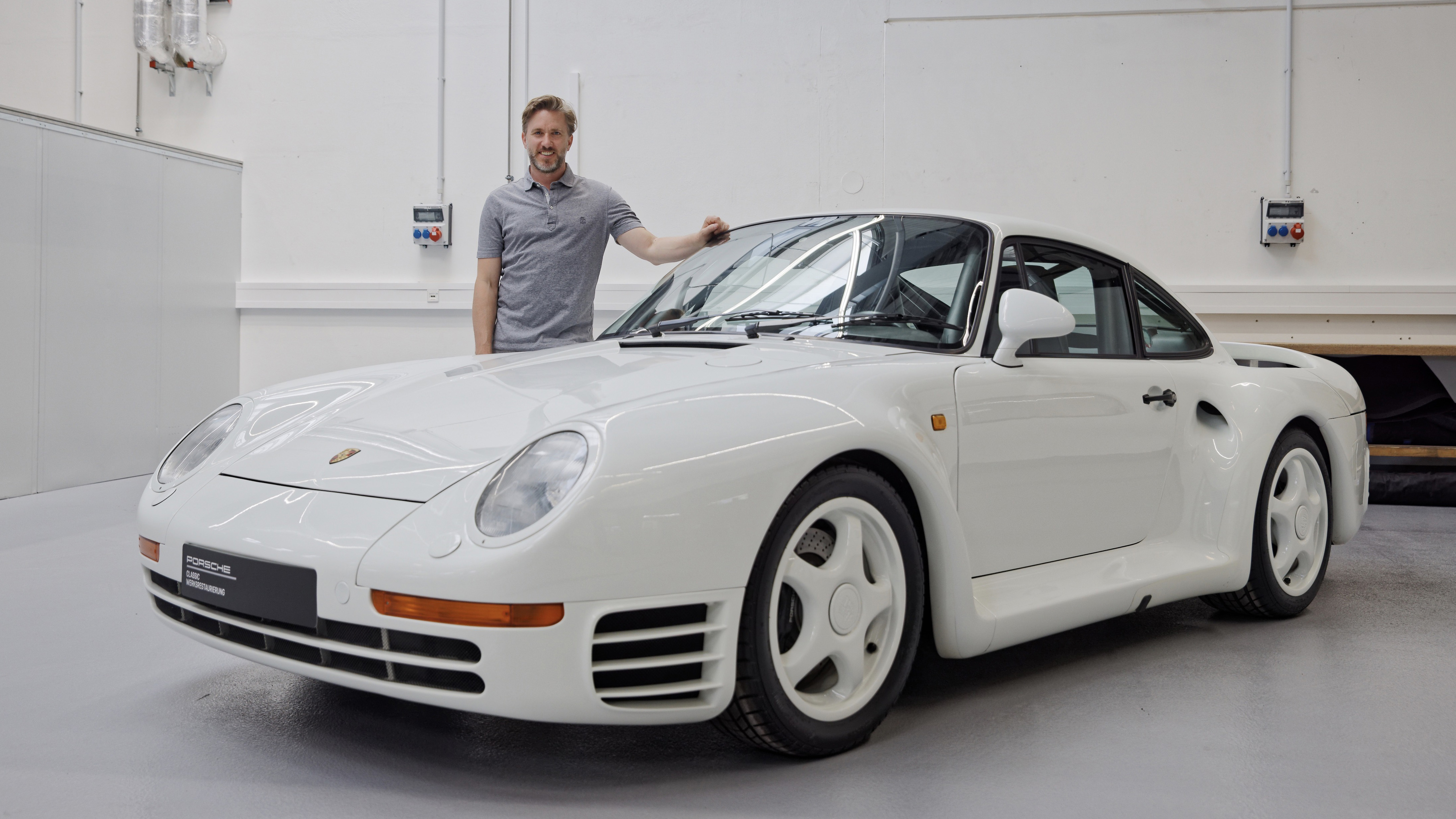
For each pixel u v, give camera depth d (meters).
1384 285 5.12
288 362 5.86
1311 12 5.12
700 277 2.34
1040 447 1.95
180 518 1.62
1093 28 5.22
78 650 2.23
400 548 1.35
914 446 1.64
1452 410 4.69
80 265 4.89
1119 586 2.07
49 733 1.72
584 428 1.41
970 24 5.29
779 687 1.49
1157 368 2.33
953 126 5.32
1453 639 2.40
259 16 5.76
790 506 1.49
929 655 2.24
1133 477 2.20
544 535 1.31
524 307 2.84
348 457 1.57
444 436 1.56
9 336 4.55
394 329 5.78
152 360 5.31
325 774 1.54
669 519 1.36
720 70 5.45
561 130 2.77
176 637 2.34
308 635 1.44
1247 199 5.19
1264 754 1.65
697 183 5.48
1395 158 5.11
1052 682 2.04
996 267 2.04
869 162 5.38
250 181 5.83
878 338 1.93
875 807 1.43
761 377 1.60
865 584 1.62
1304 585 2.63
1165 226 5.23
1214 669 2.14
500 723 1.77
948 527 1.71
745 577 1.43
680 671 1.43
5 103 5.82
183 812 1.41
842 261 2.15
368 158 5.73
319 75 5.74
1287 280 5.20
